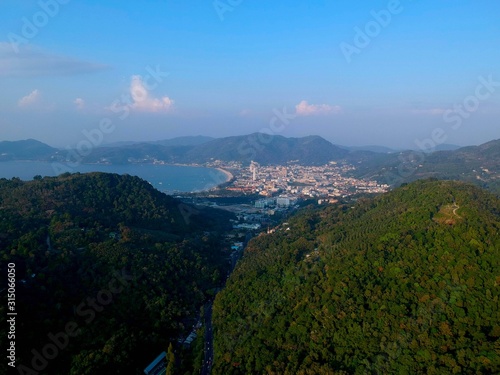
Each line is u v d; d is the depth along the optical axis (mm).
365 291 101000
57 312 111625
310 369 84812
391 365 80000
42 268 123875
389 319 90875
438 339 80188
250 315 121312
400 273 104125
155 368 109500
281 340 100750
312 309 105250
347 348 89562
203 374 104625
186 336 128000
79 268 133500
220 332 119688
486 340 76812
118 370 102438
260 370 93500
